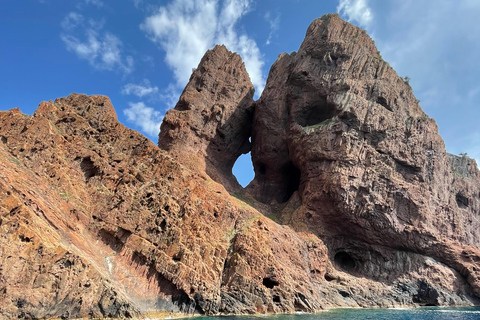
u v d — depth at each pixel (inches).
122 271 1251.2
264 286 1567.4
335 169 2256.4
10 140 1291.8
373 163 2299.5
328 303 1884.8
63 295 998.4
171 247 1397.6
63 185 1326.3
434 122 2650.1
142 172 1574.8
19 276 936.3
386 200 2239.2
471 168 3208.7
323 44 2696.9
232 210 1798.7
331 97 2472.9
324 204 2279.8
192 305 1330.0
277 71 2972.4
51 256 1010.1
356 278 2170.3
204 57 2923.2
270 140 2738.7
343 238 2313.0
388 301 2060.8
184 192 1625.2
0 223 962.1
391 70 2684.5
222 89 2822.3
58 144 1409.9
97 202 1389.0
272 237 1831.9
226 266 1562.5
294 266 1839.3
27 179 1201.4
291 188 2878.9
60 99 1631.4
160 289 1294.3
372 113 2400.3
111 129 1630.2
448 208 2512.3
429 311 1856.5
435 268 2265.0
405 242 2253.9
